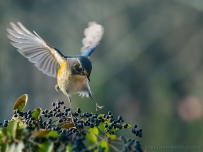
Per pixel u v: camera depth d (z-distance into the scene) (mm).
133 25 26469
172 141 19625
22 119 5504
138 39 26000
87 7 26250
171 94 23484
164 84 24109
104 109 21328
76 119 5762
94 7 26266
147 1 26766
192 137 19578
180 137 19734
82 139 4961
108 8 26422
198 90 24000
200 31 26000
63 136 4961
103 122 5730
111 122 5711
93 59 25109
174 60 25719
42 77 24312
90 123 5680
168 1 26625
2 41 24531
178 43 26125
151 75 25219
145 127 21234
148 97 23781
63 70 7332
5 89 23922
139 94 24141
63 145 4938
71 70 7262
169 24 26281
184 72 25312
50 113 5797
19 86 24156
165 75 24922
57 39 25719
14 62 24344
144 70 25344
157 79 24438
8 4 25172
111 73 24547
